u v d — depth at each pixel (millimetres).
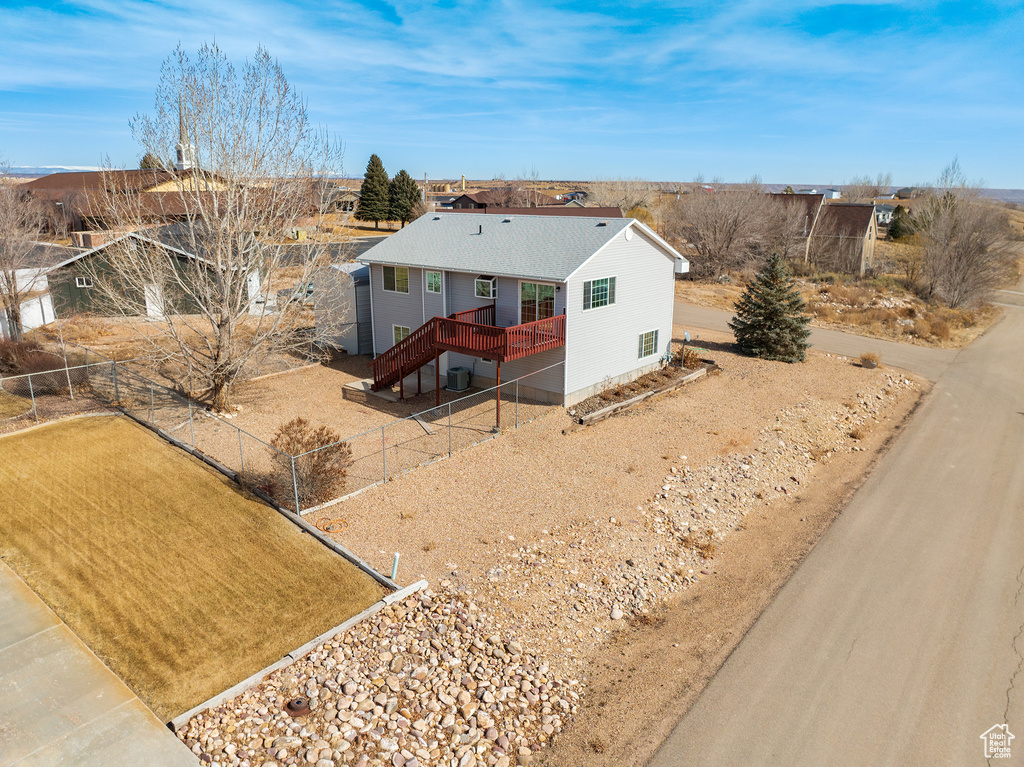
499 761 10453
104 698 10992
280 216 25953
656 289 29141
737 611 14773
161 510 17062
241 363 24375
